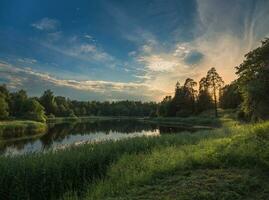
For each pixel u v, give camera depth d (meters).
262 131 12.84
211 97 89.50
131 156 12.76
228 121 54.91
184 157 10.41
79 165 11.80
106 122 90.75
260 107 34.41
